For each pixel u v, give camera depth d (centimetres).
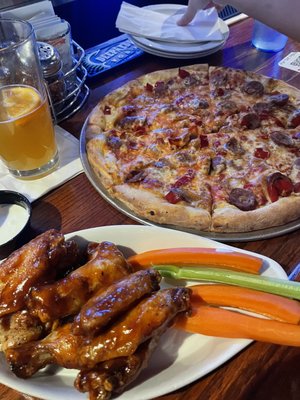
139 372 21
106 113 42
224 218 30
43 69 38
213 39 50
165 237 27
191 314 23
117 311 21
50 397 20
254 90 44
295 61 51
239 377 23
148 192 33
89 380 20
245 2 46
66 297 22
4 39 37
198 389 22
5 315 23
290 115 41
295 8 43
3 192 31
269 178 34
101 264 23
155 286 23
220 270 26
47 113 34
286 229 31
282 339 22
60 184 35
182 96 45
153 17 52
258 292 24
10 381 20
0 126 31
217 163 37
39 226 32
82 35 70
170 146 39
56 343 21
